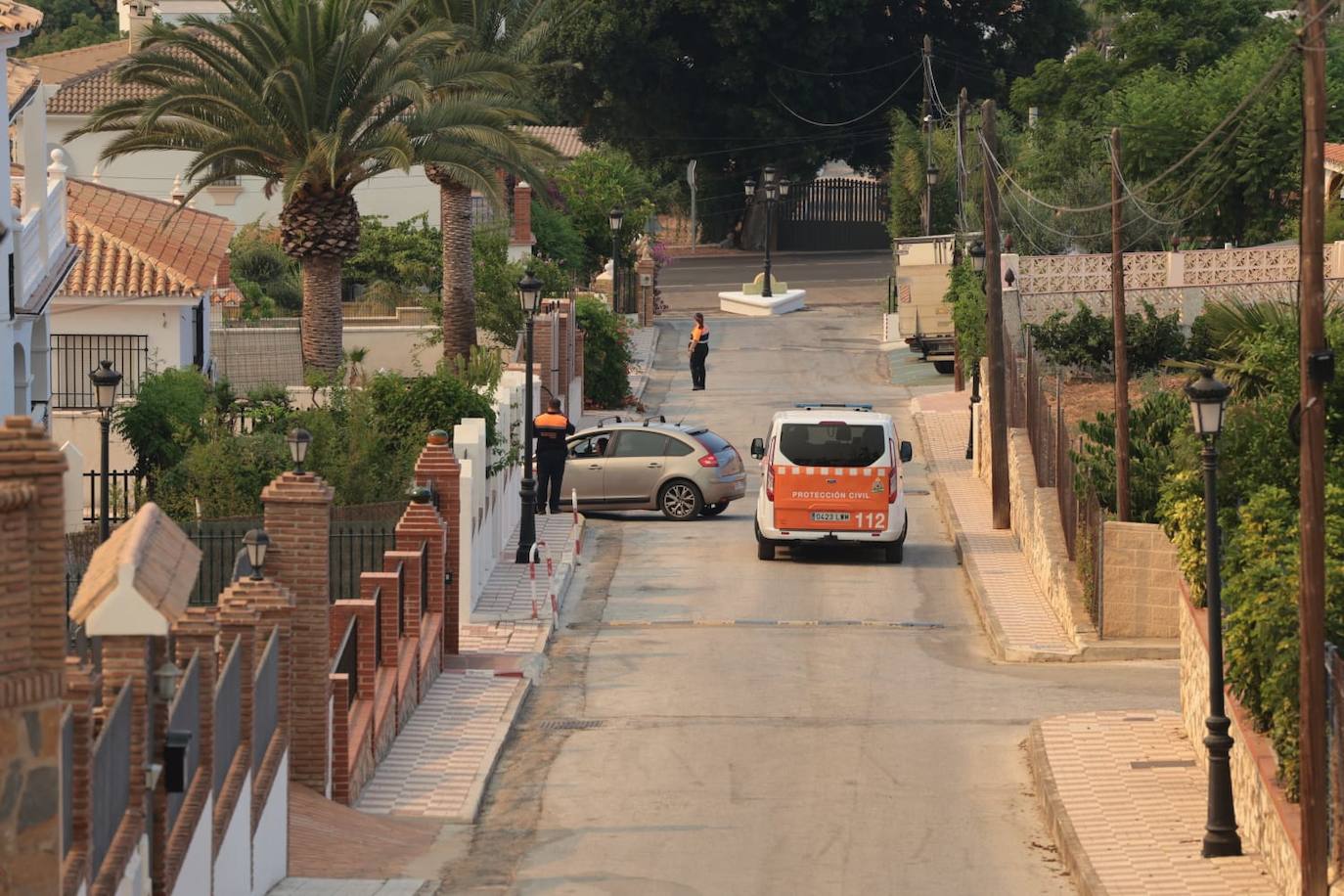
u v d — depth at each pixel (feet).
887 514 157.38
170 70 188.44
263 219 313.73
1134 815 86.07
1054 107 374.22
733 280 409.08
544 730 107.55
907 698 114.42
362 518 151.64
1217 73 295.48
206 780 61.05
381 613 104.68
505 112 201.26
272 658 74.08
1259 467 94.38
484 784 95.35
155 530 55.42
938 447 219.00
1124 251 280.31
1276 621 75.87
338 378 177.78
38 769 41.88
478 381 186.39
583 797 93.71
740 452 219.00
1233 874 76.89
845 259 445.78
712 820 89.20
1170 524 100.89
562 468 181.27
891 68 459.32
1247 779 82.48
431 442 127.34
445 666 121.08
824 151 455.22
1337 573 74.69
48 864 41.93
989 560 157.89
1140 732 101.55
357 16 188.75
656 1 432.66
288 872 76.13
